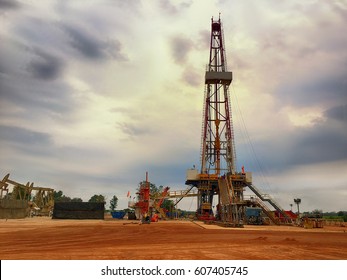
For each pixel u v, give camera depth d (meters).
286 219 52.88
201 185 64.88
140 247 14.24
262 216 53.19
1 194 61.81
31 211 67.12
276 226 44.28
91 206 59.62
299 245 16.19
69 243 15.87
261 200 56.16
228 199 53.12
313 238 21.47
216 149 68.31
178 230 28.45
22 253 11.85
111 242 16.56
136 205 59.72
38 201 79.06
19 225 32.56
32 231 24.11
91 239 18.27
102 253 12.01
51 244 15.30
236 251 13.25
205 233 24.88
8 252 12.19
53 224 36.12
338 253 13.28
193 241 17.53
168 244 15.73
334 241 19.19
